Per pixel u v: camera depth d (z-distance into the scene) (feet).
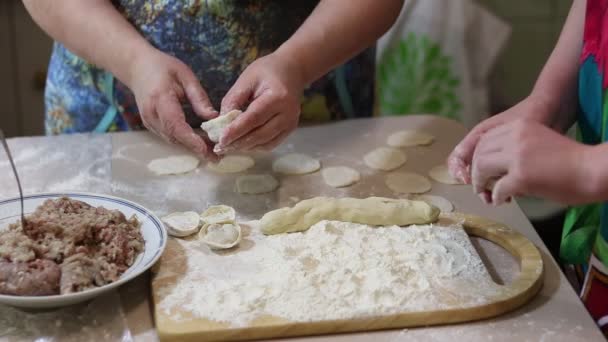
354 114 5.03
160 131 3.66
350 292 2.78
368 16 4.02
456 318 2.68
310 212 3.33
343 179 3.96
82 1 4.10
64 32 4.13
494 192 2.61
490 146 2.64
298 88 3.76
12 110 7.80
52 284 2.62
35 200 3.30
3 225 3.11
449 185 3.93
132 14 4.33
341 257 3.03
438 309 2.67
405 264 2.96
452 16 6.40
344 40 3.98
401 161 4.20
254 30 4.35
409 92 6.71
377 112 6.93
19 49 7.52
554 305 2.83
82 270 2.70
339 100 4.87
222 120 3.43
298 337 2.63
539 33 6.59
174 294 2.78
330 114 4.90
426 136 4.54
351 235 3.22
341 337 2.63
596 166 2.44
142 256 2.95
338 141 4.52
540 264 3.02
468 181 3.10
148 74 3.68
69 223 2.98
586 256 3.41
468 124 6.72
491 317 2.73
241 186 3.87
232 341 2.60
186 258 3.05
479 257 3.08
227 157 4.27
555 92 3.40
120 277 2.81
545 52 6.65
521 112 3.30
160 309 2.68
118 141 4.45
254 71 3.64
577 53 3.41
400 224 3.35
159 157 4.25
